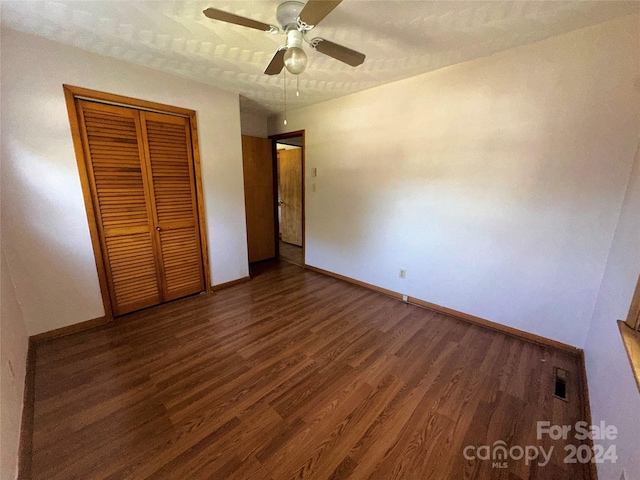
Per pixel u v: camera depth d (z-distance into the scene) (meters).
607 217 1.84
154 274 2.75
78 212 2.20
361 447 1.35
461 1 1.49
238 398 1.64
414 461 1.29
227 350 2.10
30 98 1.91
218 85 2.85
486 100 2.21
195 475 1.21
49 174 2.04
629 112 1.70
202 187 2.93
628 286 1.34
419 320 2.59
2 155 1.84
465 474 1.24
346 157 3.29
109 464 1.25
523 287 2.25
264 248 4.51
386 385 1.76
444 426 1.47
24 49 1.85
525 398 1.66
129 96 2.32
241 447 1.34
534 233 2.13
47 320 2.15
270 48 2.03
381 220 3.08
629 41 1.65
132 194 2.49
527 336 2.28
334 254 3.68
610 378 1.29
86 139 2.19
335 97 3.23
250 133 4.11
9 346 1.51
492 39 1.91
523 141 2.09
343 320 2.58
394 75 2.55
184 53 2.12
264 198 4.38
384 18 1.65
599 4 1.52
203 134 2.85
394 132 2.80
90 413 1.52
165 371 1.86
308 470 1.24
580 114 1.85
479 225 2.39
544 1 1.50
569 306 2.07
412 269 2.91
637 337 1.11
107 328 2.38
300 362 1.97
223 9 1.57
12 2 1.50
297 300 3.01
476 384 1.77
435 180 2.59
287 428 1.44
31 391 1.62
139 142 2.46
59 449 1.31
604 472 1.10
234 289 3.30
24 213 1.96
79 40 1.93
